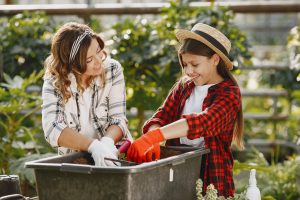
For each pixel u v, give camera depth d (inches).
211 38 106.7
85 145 100.0
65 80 105.1
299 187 165.3
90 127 110.6
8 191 106.6
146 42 176.4
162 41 175.5
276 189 163.8
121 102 111.4
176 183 96.6
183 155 95.3
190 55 105.8
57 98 105.7
